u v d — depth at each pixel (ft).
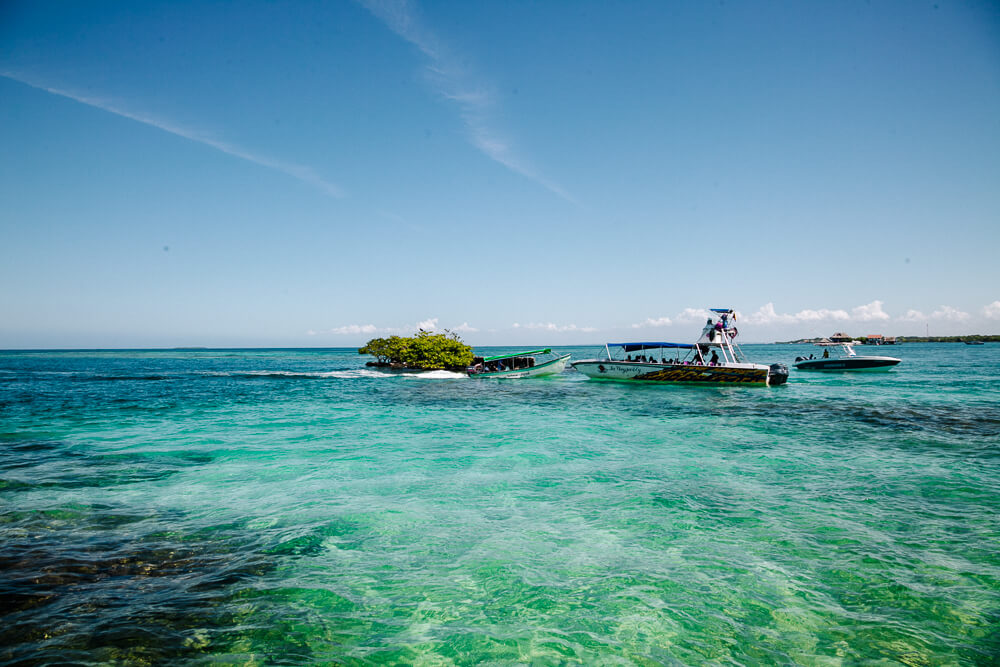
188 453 36.99
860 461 34.96
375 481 30.04
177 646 13.76
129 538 21.03
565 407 64.44
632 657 13.83
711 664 13.53
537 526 23.07
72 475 30.68
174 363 228.84
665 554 20.13
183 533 21.74
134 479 30.01
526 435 44.65
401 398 75.10
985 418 53.47
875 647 14.23
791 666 13.43
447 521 23.61
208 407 63.62
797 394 78.43
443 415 57.41
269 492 27.73
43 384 98.22
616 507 25.57
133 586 16.94
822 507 25.52
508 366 116.57
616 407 64.44
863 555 19.95
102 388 89.76
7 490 27.45
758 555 20.02
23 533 21.26
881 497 27.04
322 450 38.22
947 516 24.14
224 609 15.78
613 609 16.19
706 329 91.35
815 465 33.91
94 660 12.92
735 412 59.11
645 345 92.38
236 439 42.37
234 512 24.49
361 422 51.96
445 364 132.98
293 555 19.80
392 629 15.03
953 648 14.16
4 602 15.52
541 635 14.84
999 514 24.43
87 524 22.52
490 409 62.59
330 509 25.09
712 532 22.34
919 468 33.01
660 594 17.08
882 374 125.70
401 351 135.23
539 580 18.04
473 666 13.35
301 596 16.72
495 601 16.65
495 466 33.60
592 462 34.81
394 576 18.25
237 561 19.13
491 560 19.60
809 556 19.89
